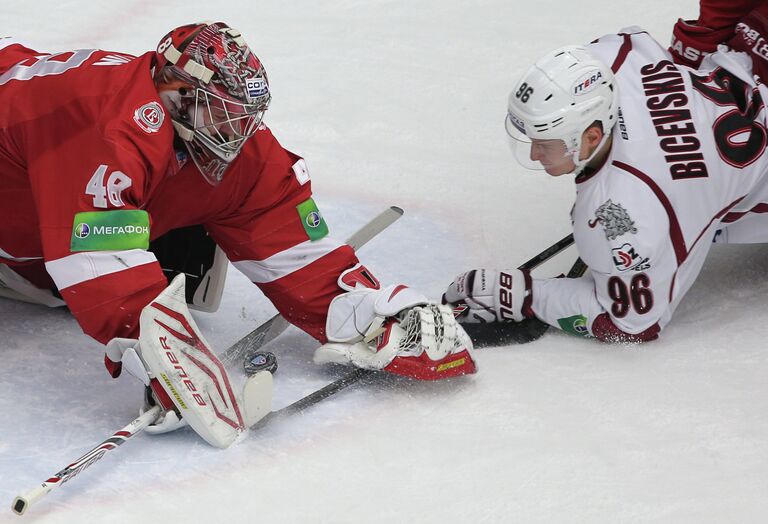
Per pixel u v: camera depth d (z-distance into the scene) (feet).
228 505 34.12
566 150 42.22
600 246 42.63
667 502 34.58
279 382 42.29
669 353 44.09
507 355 44.45
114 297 35.70
